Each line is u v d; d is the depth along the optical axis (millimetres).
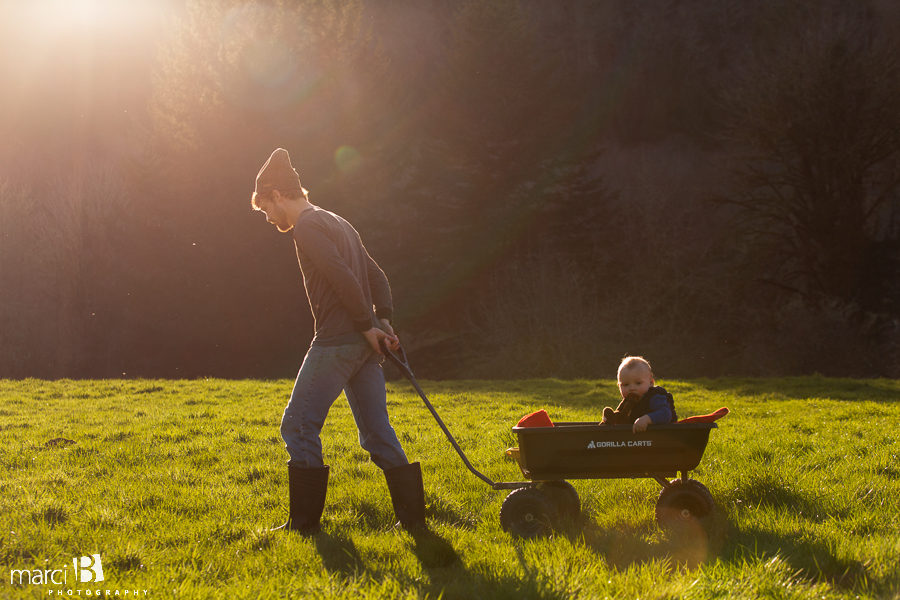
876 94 27828
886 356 26188
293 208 4418
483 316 30812
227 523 4383
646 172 37344
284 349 33156
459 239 32750
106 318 34312
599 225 33219
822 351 25078
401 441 8156
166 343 33625
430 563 3580
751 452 6684
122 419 10102
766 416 10570
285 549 3809
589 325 27188
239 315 32875
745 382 16875
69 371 34438
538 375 26172
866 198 31297
